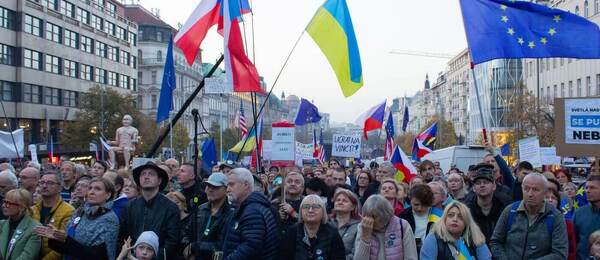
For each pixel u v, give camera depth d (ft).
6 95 165.78
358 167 60.64
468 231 19.75
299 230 20.84
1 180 28.22
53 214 24.12
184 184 29.14
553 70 187.32
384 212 20.44
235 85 33.68
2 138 48.85
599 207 23.34
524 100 148.36
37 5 175.73
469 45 33.47
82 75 201.57
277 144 31.53
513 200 27.04
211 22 36.88
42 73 178.81
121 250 21.93
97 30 211.41
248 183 20.79
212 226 21.97
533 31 33.24
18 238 22.07
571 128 29.81
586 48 32.81
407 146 280.10
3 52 164.04
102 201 22.43
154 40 285.43
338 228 23.02
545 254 20.51
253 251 19.42
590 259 20.66
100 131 162.50
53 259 22.53
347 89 36.47
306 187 29.76
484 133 31.45
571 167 111.55
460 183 29.96
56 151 159.33
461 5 33.91
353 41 36.60
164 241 22.07
